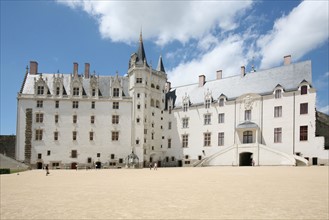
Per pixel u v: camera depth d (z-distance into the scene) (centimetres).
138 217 1112
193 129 6844
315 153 5059
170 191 1877
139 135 6888
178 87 7925
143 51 7550
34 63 7519
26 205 1409
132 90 7112
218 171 4000
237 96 6281
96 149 6838
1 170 4625
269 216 1102
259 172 3541
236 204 1358
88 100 6988
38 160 6656
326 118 6275
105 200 1535
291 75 5769
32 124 6775
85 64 7619
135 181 2716
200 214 1149
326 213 1150
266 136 5694
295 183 2227
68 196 1709
